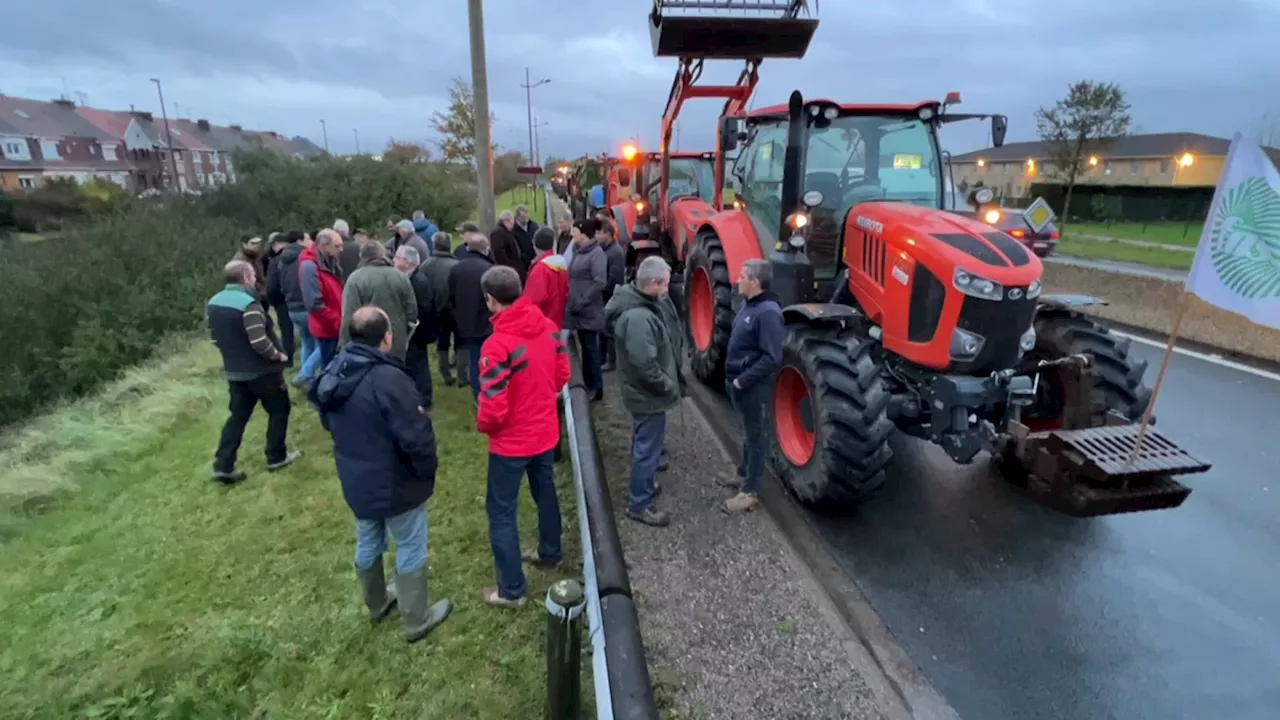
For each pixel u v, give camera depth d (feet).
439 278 19.56
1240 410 20.27
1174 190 79.00
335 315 20.13
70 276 32.24
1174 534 14.26
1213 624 11.66
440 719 9.44
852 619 11.68
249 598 12.03
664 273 13.20
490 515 11.44
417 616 10.88
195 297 34.86
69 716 9.71
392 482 10.16
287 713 9.59
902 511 15.17
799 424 15.76
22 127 182.80
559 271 18.04
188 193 59.62
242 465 17.21
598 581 10.20
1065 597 12.30
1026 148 147.02
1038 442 12.18
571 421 15.87
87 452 18.30
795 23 21.81
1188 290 11.12
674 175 37.42
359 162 67.97
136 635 11.18
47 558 13.48
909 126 17.31
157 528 14.35
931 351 13.42
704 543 13.56
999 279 12.46
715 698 9.81
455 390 21.95
